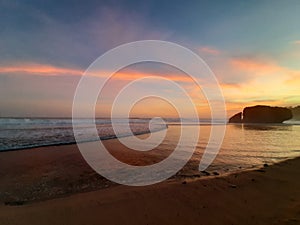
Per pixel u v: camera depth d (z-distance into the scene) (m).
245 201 4.85
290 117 60.44
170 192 5.49
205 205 4.65
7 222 3.91
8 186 6.13
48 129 21.77
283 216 4.05
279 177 6.74
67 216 4.17
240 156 10.55
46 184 6.36
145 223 3.90
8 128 21.44
